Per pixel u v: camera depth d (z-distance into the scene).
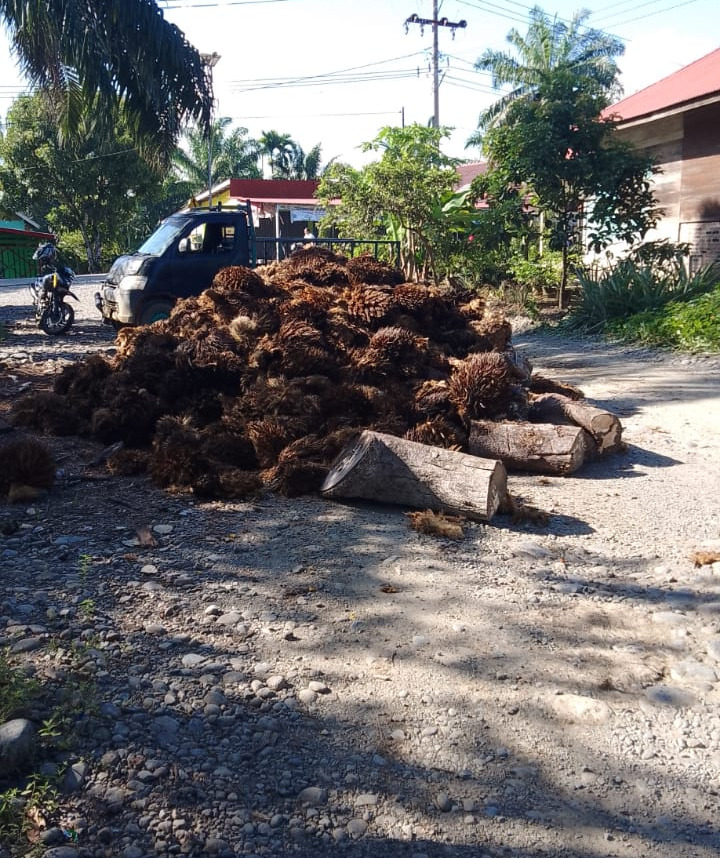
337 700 3.18
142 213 56.94
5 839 2.36
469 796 2.70
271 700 3.15
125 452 6.04
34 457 5.44
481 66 30.73
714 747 2.96
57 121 13.07
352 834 2.51
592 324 13.82
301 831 2.51
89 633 3.54
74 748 2.77
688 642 3.65
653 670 3.43
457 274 17.27
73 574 4.17
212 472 5.60
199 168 55.50
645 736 3.02
